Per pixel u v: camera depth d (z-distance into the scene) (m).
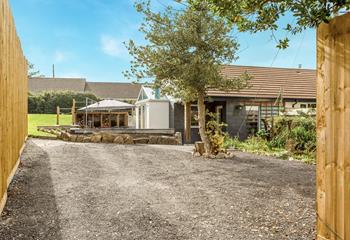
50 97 36.06
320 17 3.31
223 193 5.89
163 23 10.88
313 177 7.42
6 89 5.32
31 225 4.18
